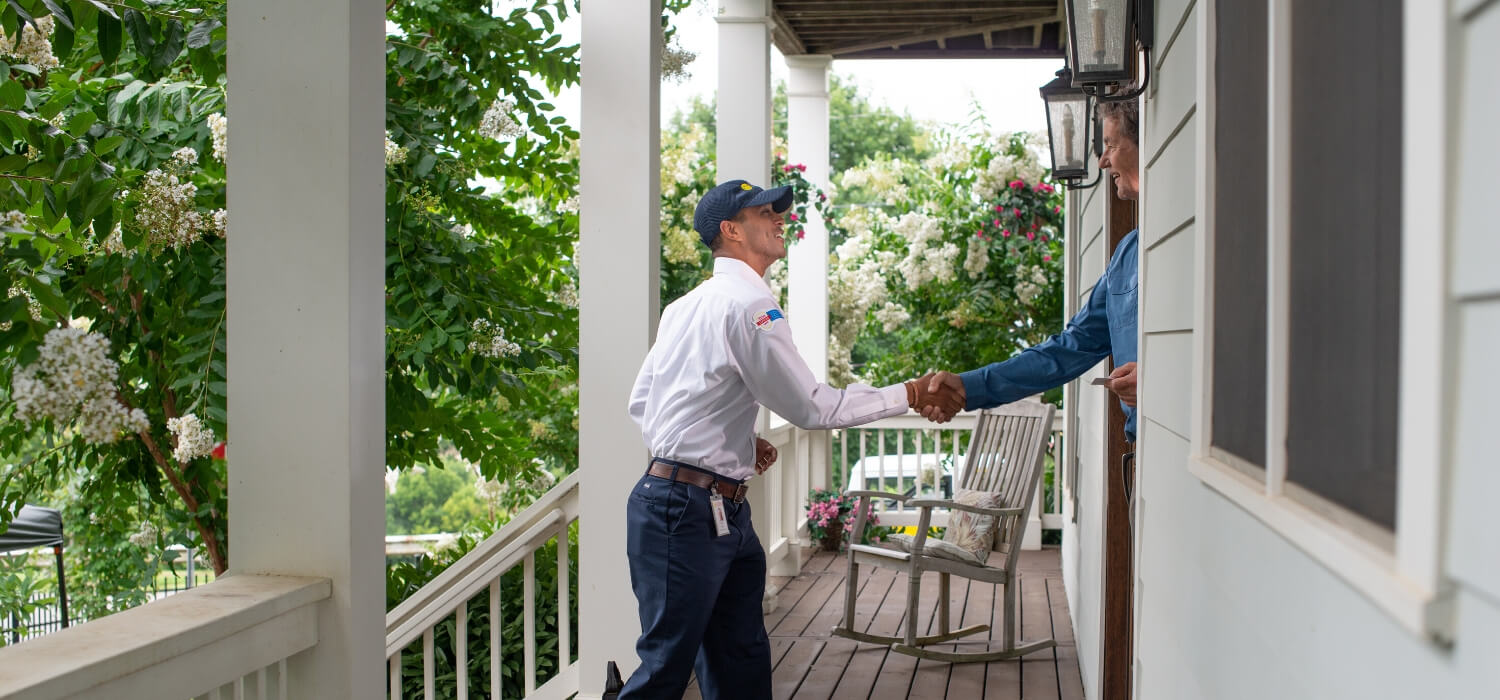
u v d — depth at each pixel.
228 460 1.82
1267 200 1.11
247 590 1.68
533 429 6.06
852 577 4.40
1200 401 1.47
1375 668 0.82
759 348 2.53
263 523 1.80
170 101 3.21
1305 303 1.00
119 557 4.96
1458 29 0.65
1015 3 5.73
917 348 7.78
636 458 3.27
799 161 6.41
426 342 3.45
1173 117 1.77
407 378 3.70
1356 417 0.85
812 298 6.41
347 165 1.78
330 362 1.78
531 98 4.09
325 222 1.79
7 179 2.11
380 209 1.88
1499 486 0.60
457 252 3.72
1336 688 0.91
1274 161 1.05
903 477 7.87
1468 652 0.64
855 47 6.32
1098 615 3.22
